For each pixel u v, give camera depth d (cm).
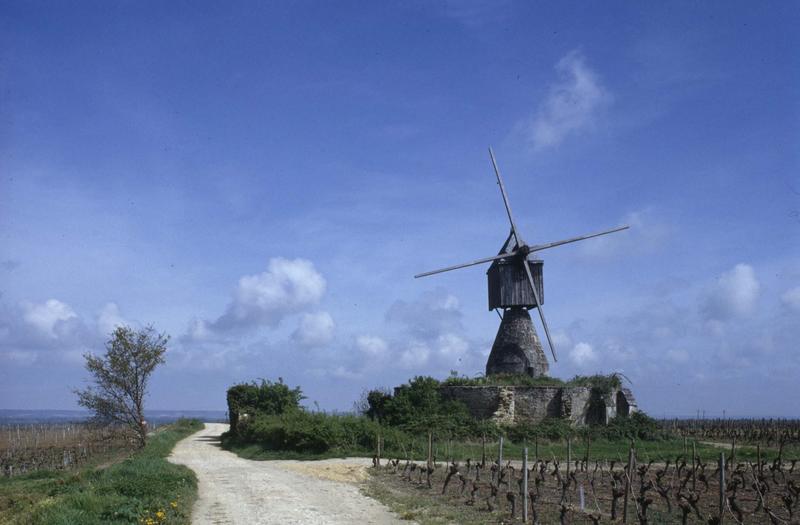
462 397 4300
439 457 3366
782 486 2425
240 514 1725
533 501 1662
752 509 1925
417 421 4053
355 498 2019
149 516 1557
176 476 2244
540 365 4556
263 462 3334
